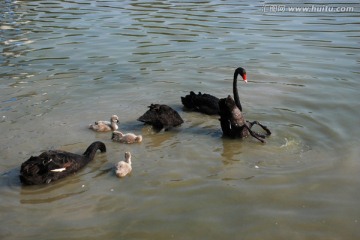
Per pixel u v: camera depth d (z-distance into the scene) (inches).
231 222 259.3
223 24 511.8
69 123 330.6
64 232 255.6
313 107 344.8
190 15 556.4
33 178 279.1
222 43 455.2
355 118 330.6
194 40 462.6
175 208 266.7
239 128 314.3
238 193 274.5
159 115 324.5
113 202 270.5
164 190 277.1
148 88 373.7
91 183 282.7
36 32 489.7
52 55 429.4
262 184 279.7
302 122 328.8
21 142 311.3
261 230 255.4
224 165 294.0
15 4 647.8
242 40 462.6
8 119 332.2
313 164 292.4
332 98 354.6
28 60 418.9
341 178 282.2
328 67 402.6
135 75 392.8
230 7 606.5
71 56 427.2
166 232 255.0
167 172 289.1
